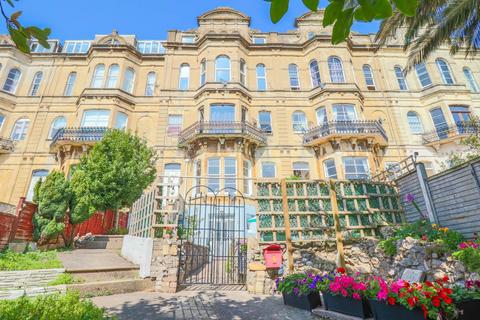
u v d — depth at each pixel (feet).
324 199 28.22
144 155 47.16
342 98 61.11
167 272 23.06
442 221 26.11
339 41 3.64
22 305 10.02
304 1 3.53
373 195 29.53
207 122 57.21
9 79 65.00
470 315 11.49
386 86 67.41
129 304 18.15
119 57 66.95
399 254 23.49
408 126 62.95
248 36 72.13
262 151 59.88
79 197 35.91
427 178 28.22
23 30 4.99
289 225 26.17
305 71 68.33
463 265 18.83
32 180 57.82
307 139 60.08
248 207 47.01
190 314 16.30
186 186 54.90
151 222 25.72
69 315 9.91
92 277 21.93
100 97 61.77
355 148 55.83
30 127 61.98
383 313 13.43
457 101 61.87
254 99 64.54
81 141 55.93
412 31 29.53
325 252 26.23
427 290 12.17
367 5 3.39
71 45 75.25
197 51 69.31
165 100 63.77
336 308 16.07
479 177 22.88
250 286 23.08
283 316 16.42
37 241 30.66
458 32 29.07
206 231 37.96
